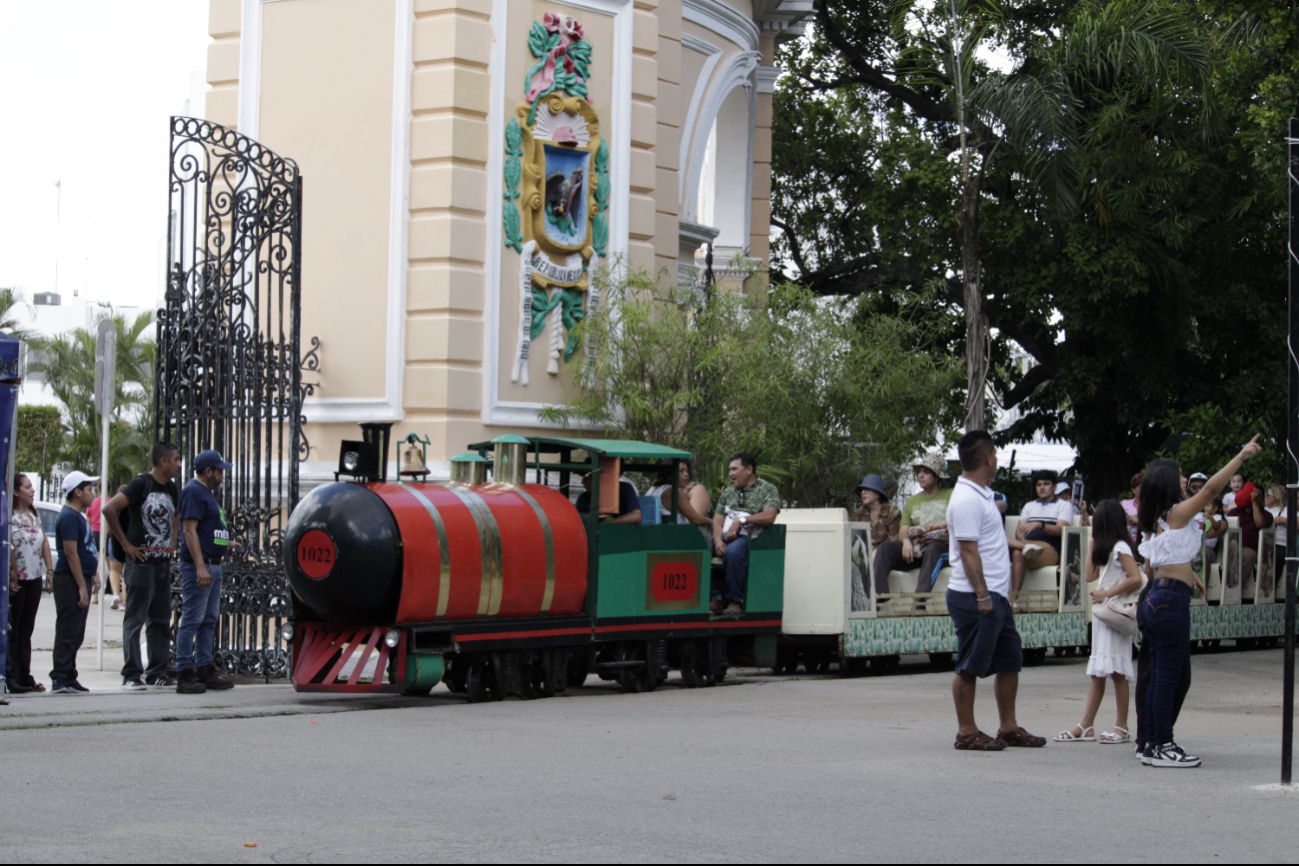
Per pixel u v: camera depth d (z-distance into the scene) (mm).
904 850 6113
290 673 11766
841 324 17328
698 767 8195
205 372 13234
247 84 16016
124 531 12469
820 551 14109
